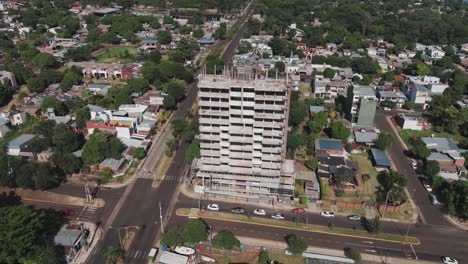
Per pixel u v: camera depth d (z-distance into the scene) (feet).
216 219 514.68
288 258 450.30
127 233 485.97
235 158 546.26
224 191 564.71
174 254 441.27
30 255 414.21
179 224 502.38
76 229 472.44
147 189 574.97
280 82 509.76
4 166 560.61
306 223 509.35
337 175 586.45
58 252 435.12
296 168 629.51
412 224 511.40
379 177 608.60
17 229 407.85
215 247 459.73
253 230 495.82
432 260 452.76
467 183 529.04
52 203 539.70
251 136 525.75
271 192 553.23
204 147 547.49
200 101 513.86
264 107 501.97
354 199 557.33
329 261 440.04
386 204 528.63
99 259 445.78
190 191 571.69
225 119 520.42
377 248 469.16
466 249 470.80
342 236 488.02
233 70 551.18
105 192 566.36
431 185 589.73
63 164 587.27
